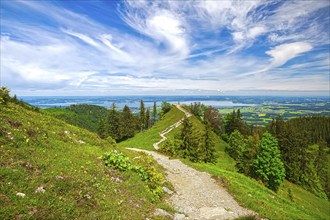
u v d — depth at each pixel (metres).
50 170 12.26
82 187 11.82
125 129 107.81
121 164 17.34
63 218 9.02
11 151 12.68
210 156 56.28
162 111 150.88
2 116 17.56
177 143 49.06
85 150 19.00
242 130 108.94
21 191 9.62
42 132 18.45
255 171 51.22
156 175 18.36
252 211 16.72
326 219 29.62
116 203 11.88
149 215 12.17
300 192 58.72
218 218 13.98
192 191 19.77
